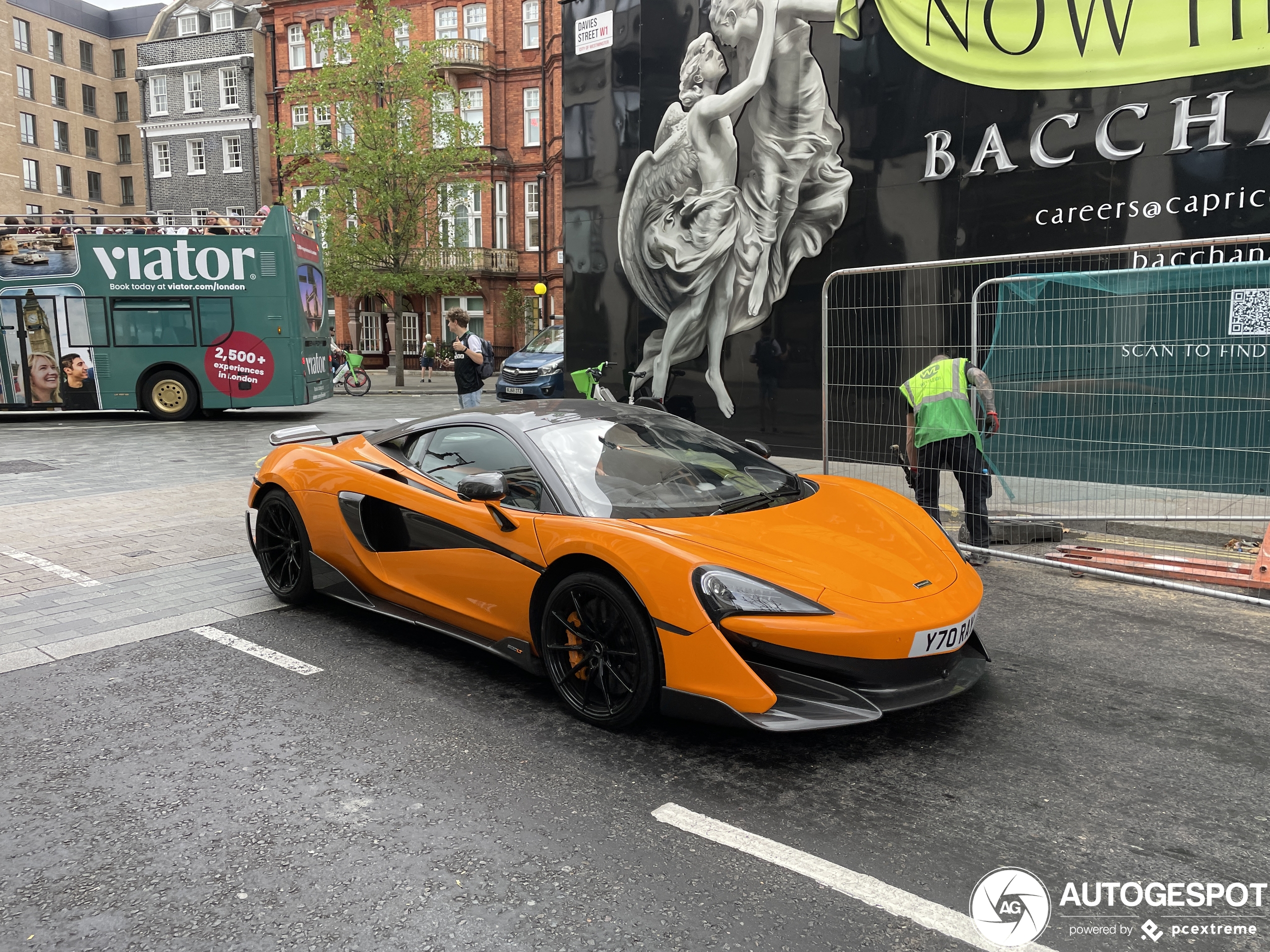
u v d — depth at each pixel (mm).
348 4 37719
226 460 10789
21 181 50406
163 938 2199
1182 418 5508
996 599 5121
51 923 2264
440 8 35875
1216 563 5406
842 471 6980
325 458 4797
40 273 15312
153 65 41781
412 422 4680
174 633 4562
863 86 9266
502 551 3705
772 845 2588
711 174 10516
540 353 18047
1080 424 5895
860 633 3004
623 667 3352
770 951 2119
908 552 3568
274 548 5066
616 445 4055
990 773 3033
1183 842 2604
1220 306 5305
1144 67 7590
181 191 42188
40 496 8312
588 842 2611
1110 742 3271
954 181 8766
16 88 50000
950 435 5707
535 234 36312
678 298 11031
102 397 15516
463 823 2723
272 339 15602
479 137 27500
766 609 3010
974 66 8484
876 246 9383
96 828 2719
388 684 3869
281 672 4023
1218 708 3570
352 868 2492
